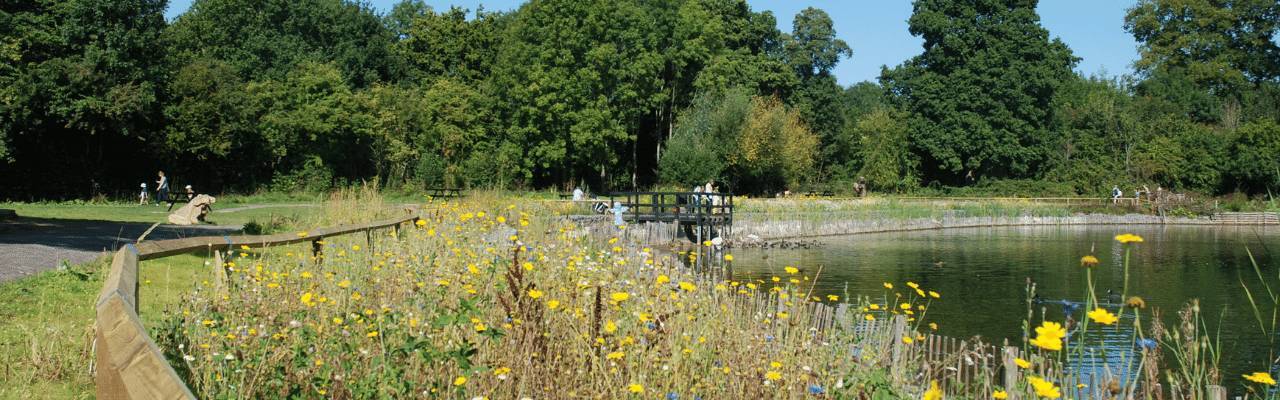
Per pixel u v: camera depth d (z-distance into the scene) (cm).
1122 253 3166
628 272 851
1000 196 6256
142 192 3634
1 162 3769
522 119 5500
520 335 518
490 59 6362
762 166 5512
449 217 1392
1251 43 8106
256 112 4744
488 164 5209
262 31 5816
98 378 348
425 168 5022
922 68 6750
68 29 3738
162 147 4250
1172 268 2667
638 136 6334
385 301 634
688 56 5894
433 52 6431
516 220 1546
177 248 738
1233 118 6894
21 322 753
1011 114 6469
